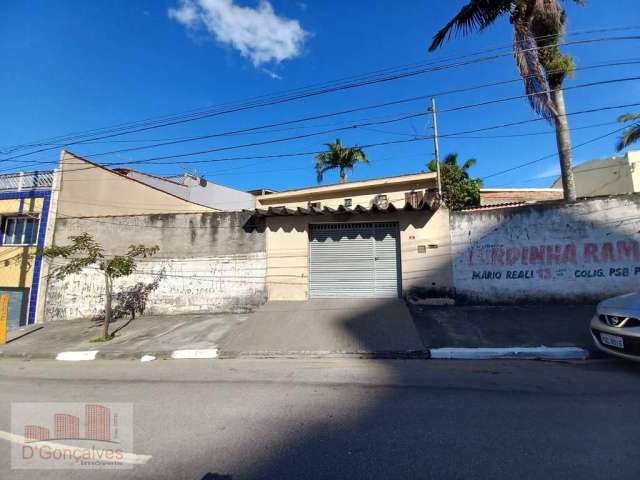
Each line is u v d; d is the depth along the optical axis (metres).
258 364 6.75
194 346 7.99
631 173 21.70
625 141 15.87
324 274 10.80
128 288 11.55
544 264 9.45
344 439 3.53
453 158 22.09
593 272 9.17
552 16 10.46
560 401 4.30
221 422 4.08
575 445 3.23
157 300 11.36
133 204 16.08
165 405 4.71
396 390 4.92
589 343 6.61
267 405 4.55
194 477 3.01
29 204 12.72
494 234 9.82
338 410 4.28
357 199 15.84
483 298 9.74
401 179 15.09
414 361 6.50
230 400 4.80
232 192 27.41
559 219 9.46
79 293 11.81
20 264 12.38
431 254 10.16
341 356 6.91
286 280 10.77
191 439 3.69
